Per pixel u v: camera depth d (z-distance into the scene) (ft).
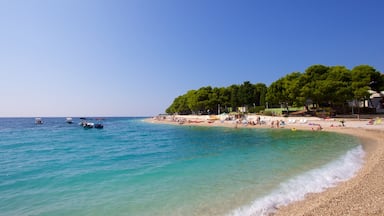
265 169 43.37
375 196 26.37
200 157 59.57
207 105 309.63
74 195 32.07
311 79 180.96
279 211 25.22
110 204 28.63
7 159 61.67
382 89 172.04
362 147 63.26
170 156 62.85
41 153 72.23
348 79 170.60
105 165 51.93
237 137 108.68
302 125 146.41
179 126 232.94
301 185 33.30
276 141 86.48
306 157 53.06
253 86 296.30
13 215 26.03
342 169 40.96
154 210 26.61
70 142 105.70
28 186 36.45
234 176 39.34
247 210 25.84
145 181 37.99
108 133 164.76
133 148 81.71
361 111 177.78
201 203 28.17
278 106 280.72
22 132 182.19
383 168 38.58
